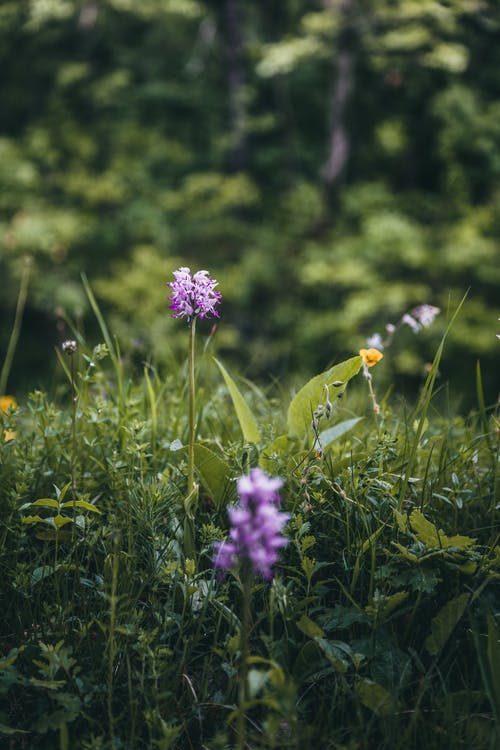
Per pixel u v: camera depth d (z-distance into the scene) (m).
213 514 1.92
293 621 1.69
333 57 13.00
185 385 2.55
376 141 13.52
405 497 1.95
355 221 13.10
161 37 15.62
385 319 11.37
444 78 13.02
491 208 12.10
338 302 12.63
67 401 2.73
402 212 12.80
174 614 1.66
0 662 1.48
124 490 1.95
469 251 11.18
